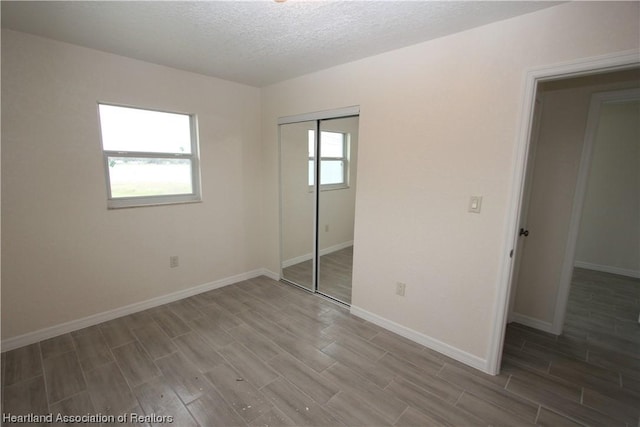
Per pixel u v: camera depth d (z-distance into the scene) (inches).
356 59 102.0
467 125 80.5
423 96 87.9
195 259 131.1
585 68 63.4
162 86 112.3
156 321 109.0
